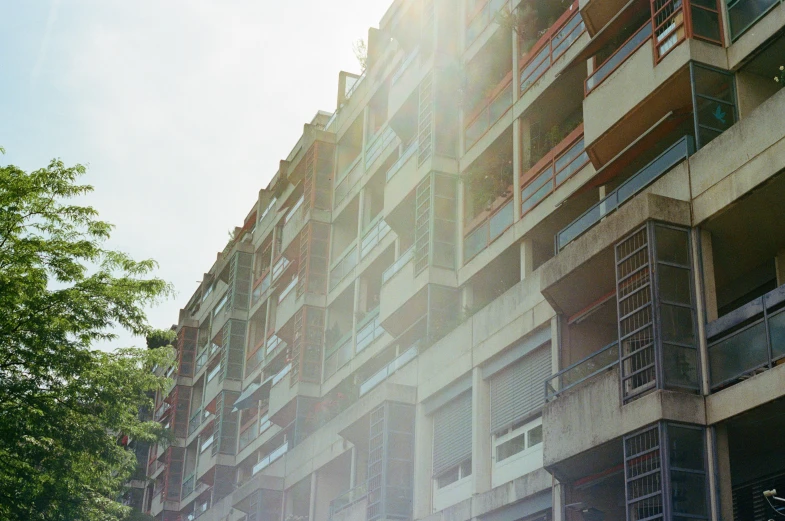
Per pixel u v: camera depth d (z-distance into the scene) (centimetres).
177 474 5962
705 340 1853
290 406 4172
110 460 2681
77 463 2609
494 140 3005
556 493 2258
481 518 2570
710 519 1747
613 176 2353
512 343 2556
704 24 2080
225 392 5144
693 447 1788
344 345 3906
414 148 3397
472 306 2994
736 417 1758
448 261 3075
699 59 2038
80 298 2502
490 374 2661
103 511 2902
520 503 2431
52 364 2448
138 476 4547
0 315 2408
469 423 2747
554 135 2775
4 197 2503
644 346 1862
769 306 1741
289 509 3962
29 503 2516
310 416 4038
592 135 2320
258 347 5028
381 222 3769
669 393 1802
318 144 4450
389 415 2981
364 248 3894
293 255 4700
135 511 4069
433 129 3212
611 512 2152
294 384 4100
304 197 4481
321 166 4416
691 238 1919
